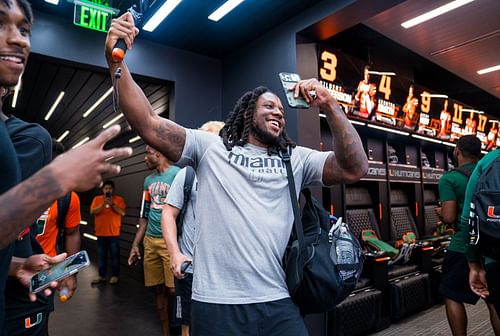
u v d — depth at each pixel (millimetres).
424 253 3732
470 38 3535
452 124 4918
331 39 3297
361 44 3535
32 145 929
